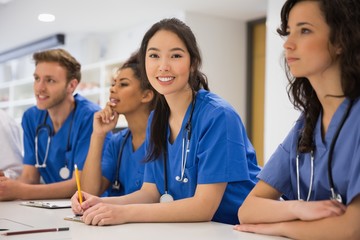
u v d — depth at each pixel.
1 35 6.12
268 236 1.05
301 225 1.01
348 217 0.97
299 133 1.18
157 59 1.39
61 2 4.61
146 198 1.49
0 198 1.76
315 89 1.08
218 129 1.34
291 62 1.05
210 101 1.41
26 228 1.10
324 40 1.01
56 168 2.16
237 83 4.91
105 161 1.92
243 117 4.93
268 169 1.22
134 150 1.85
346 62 1.01
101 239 0.99
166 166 1.47
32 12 5.00
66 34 5.99
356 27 1.00
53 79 2.10
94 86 5.49
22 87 7.00
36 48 6.42
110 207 1.20
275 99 3.79
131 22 5.32
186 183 1.41
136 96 1.81
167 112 1.48
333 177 1.05
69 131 2.12
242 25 4.97
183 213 1.24
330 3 1.00
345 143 1.04
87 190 1.84
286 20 1.09
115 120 1.86
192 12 4.71
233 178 1.30
